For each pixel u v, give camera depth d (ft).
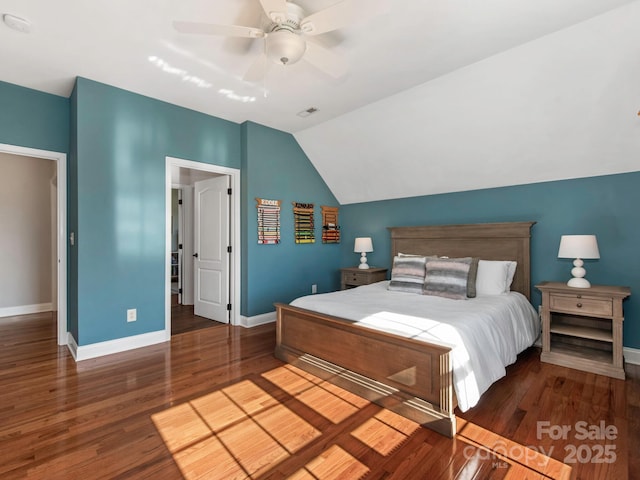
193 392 7.89
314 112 12.61
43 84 10.22
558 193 10.98
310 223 16.12
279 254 14.82
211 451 5.72
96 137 10.18
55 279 16.70
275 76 9.77
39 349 10.89
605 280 10.12
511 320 9.14
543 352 9.78
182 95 11.14
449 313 8.07
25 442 5.93
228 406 7.24
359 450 5.74
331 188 17.17
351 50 8.36
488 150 11.28
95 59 8.87
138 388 8.09
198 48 8.39
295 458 5.54
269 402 7.41
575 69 8.26
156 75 9.77
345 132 13.65
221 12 7.00
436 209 14.16
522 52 8.36
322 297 10.34
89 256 10.06
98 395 7.72
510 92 9.41
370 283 14.88
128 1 6.64
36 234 16.55
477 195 12.92
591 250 9.25
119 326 10.69
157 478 5.08
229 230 14.10
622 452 5.61
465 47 8.27
